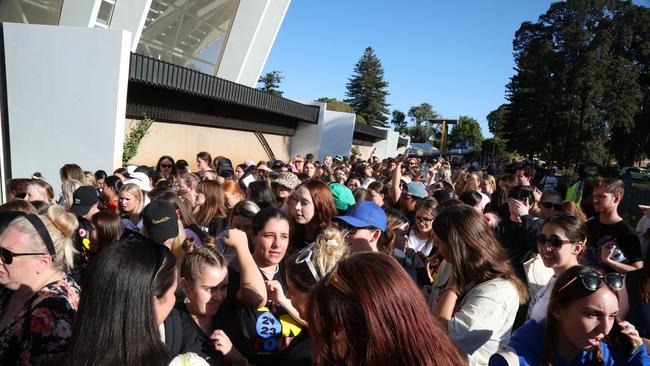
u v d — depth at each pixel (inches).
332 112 1173.1
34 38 451.8
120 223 148.6
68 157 456.1
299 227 147.3
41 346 71.5
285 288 116.3
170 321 88.9
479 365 89.6
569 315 75.7
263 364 97.4
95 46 442.3
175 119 656.4
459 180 359.9
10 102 462.3
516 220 159.6
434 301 118.7
